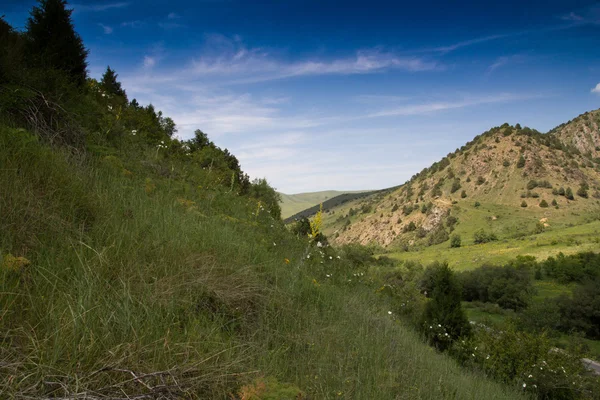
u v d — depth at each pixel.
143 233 4.11
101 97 11.82
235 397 2.59
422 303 16.81
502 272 70.94
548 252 111.56
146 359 2.47
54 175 4.20
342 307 5.68
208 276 3.79
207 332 3.10
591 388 15.41
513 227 166.12
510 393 10.34
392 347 5.17
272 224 9.97
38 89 6.14
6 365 1.93
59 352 2.17
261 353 3.27
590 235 126.19
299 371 3.37
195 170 10.69
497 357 15.20
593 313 48.00
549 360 15.78
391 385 3.80
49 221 3.50
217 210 7.79
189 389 2.34
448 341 13.72
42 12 10.09
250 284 4.21
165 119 15.87
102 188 4.88
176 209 5.71
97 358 2.27
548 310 45.78
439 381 4.76
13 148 4.13
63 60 9.78
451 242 158.25
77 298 2.64
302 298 5.09
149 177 7.29
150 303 3.02
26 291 2.55
